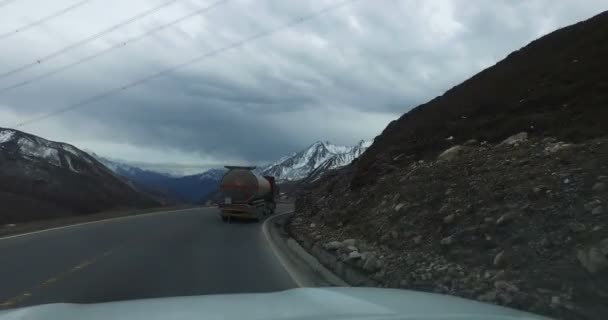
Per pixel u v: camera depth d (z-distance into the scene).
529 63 24.52
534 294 6.34
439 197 12.64
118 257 11.87
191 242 15.31
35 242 14.49
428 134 21.28
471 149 16.17
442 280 7.85
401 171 17.77
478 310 3.34
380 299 3.80
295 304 3.54
